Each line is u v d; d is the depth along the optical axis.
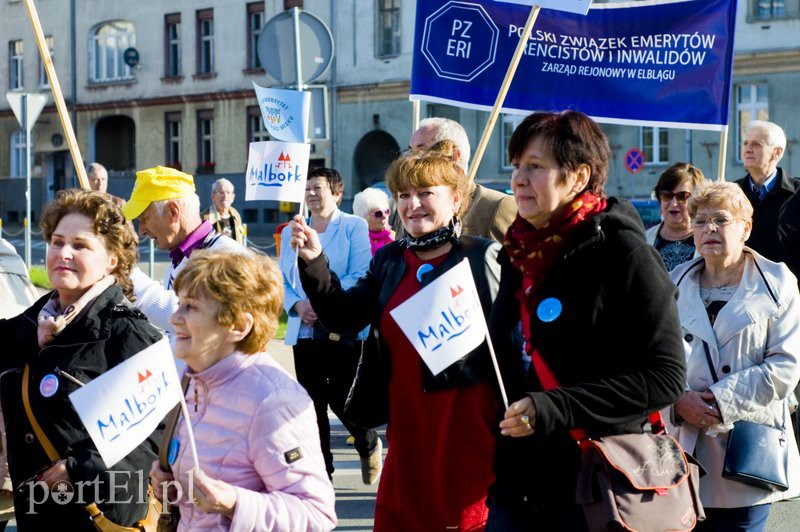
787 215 7.18
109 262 3.78
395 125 36.12
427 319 3.32
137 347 3.66
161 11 41.38
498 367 3.45
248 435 3.09
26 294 5.27
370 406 4.22
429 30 7.29
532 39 7.33
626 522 3.17
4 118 45.47
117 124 44.28
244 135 39.69
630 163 28.64
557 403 3.09
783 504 6.81
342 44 36.84
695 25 7.38
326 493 3.13
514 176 3.33
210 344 3.13
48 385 3.60
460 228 4.21
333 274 4.23
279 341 13.39
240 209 39.34
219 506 2.96
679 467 3.32
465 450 3.99
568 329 3.22
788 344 4.61
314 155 37.44
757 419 4.58
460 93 7.30
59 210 3.75
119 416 2.95
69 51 43.72
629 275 3.18
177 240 5.10
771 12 31.34
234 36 39.69
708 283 4.82
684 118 7.43
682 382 3.17
